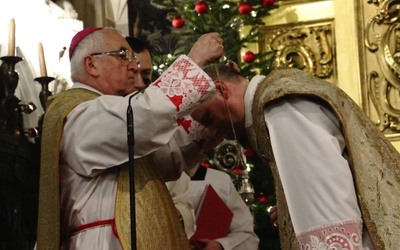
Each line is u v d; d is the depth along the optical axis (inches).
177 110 146.3
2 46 259.1
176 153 166.1
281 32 416.5
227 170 259.3
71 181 152.1
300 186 123.3
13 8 270.1
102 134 147.2
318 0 415.2
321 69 412.8
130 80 167.2
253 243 204.5
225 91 143.1
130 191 136.3
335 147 124.0
